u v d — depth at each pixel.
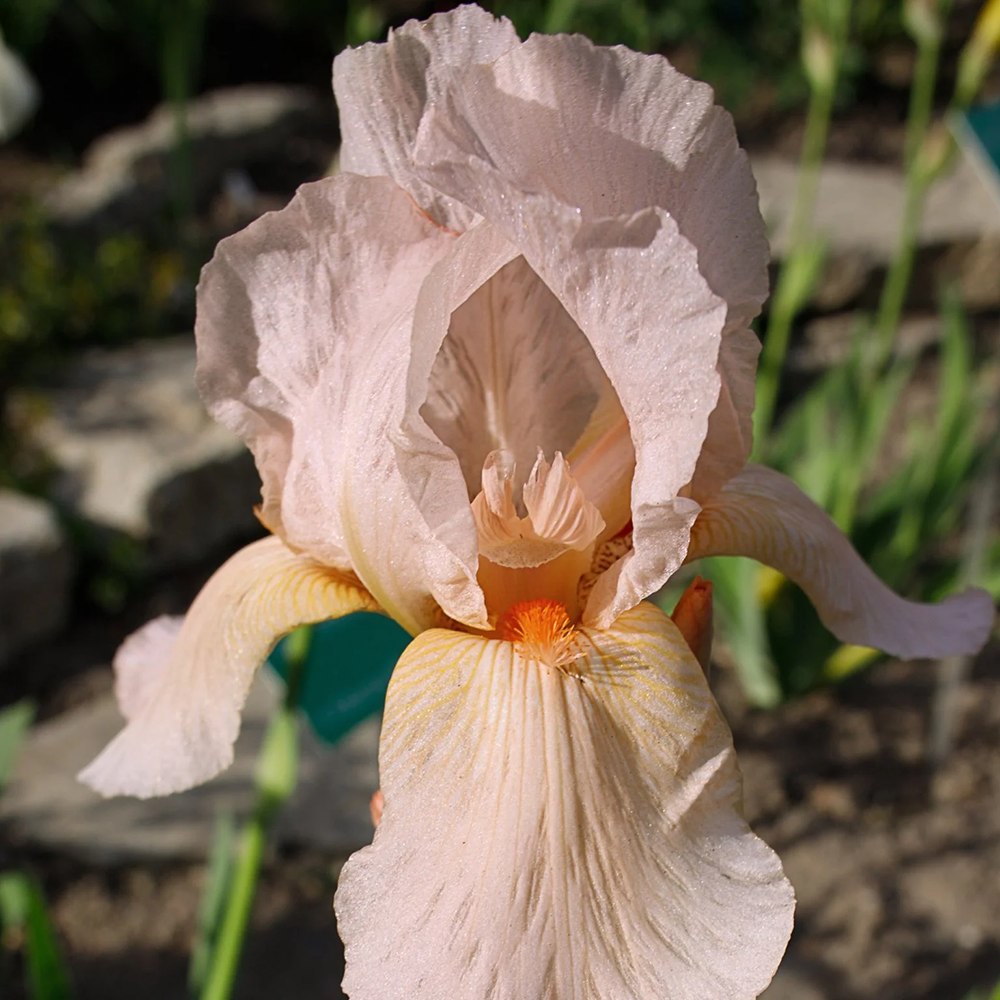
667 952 0.22
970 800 0.61
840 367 0.63
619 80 0.23
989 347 1.02
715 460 0.25
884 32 1.36
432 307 0.23
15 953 0.52
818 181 1.11
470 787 0.22
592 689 0.23
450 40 0.24
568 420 0.27
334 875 0.55
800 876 0.56
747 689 0.65
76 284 0.87
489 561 0.25
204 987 0.37
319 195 0.24
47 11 1.12
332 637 0.34
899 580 0.60
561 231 0.22
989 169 0.56
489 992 0.21
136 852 0.55
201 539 0.75
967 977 0.51
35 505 0.70
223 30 1.31
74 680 0.66
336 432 0.25
